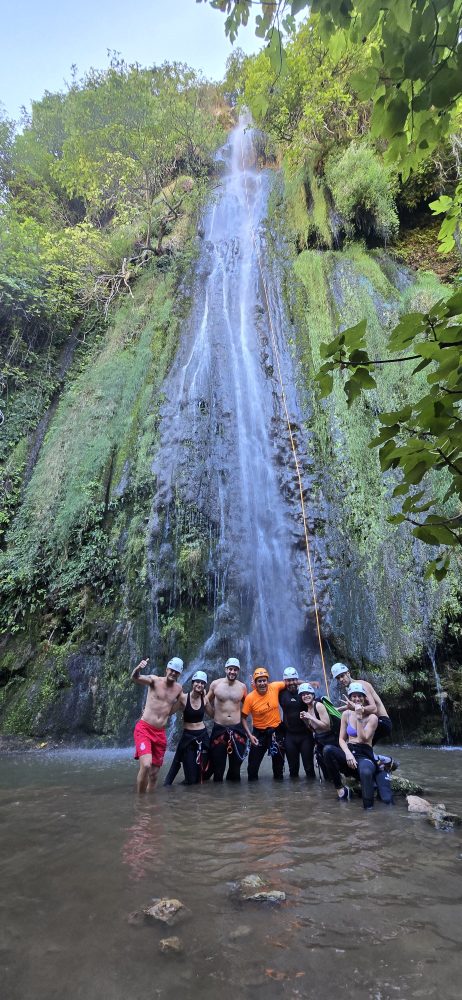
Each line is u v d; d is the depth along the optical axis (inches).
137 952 81.3
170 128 786.2
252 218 722.2
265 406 521.3
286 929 87.3
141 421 530.0
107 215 824.3
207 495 471.8
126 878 110.3
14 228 631.2
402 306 512.7
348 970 75.5
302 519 450.6
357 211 610.2
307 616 409.1
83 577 443.5
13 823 156.4
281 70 100.1
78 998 70.2
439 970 74.9
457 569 386.3
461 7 77.9
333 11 87.9
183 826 150.4
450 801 181.6
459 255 579.5
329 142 658.8
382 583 399.2
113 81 776.3
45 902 99.1
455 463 83.4
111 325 649.0
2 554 469.4
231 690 243.4
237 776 233.3
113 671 398.3
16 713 382.3
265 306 595.8
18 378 593.0
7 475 523.5
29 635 430.6
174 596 426.9
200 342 585.9
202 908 95.4
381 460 84.5
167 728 366.3
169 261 691.4
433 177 618.2
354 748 198.8
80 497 482.3
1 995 70.9
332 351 80.5
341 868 113.7
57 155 882.8
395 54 81.0
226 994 70.6
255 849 127.3
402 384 468.8
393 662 370.3
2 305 617.9
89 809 174.4
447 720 358.9
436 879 106.8
